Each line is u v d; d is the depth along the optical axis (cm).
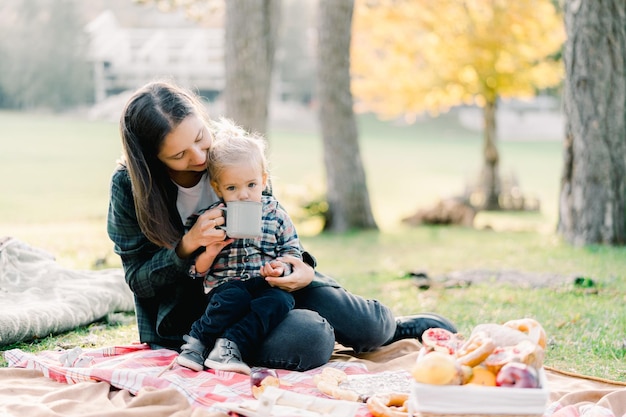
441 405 250
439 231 1308
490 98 1683
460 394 249
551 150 4134
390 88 1658
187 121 325
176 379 316
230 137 343
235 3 1070
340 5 1217
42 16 4766
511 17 1489
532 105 5744
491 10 1505
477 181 1844
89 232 1148
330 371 328
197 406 293
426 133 5331
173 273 345
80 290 471
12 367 353
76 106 4850
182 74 5278
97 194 1950
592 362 393
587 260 738
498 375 256
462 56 1558
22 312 413
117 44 5128
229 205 325
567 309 518
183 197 355
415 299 574
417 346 386
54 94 4806
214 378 321
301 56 5891
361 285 654
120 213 351
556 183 2600
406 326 399
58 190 2002
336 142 1273
